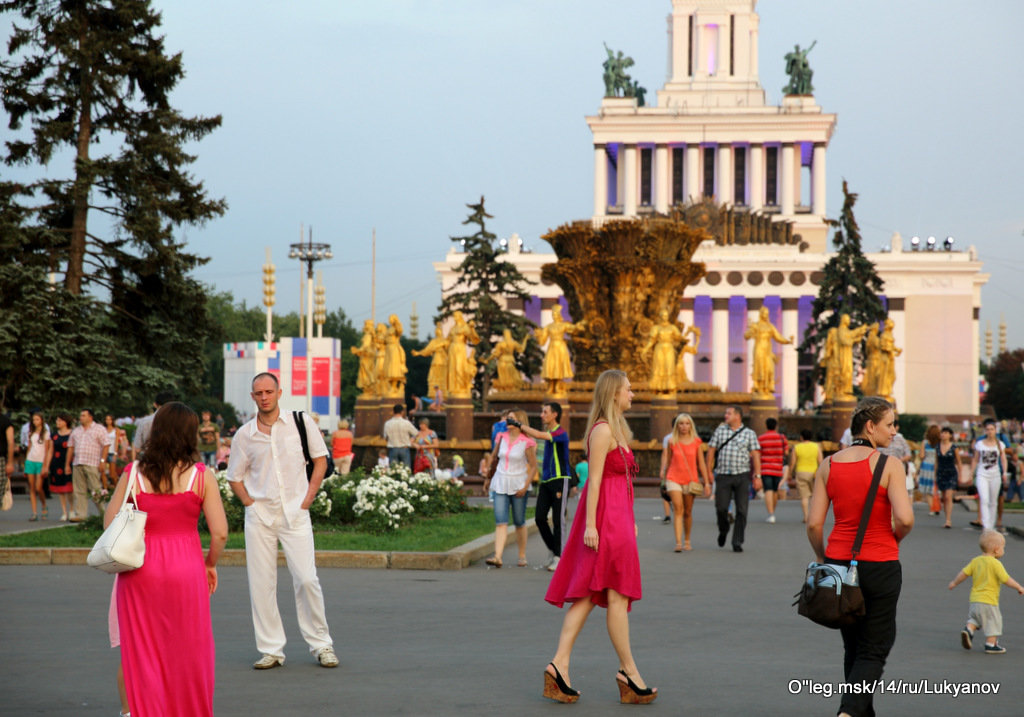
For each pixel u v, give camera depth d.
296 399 65.19
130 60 40.16
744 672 8.84
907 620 11.68
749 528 22.77
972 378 134.12
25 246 39.41
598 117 144.50
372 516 19.25
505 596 12.95
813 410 84.00
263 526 9.06
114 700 7.76
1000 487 21.38
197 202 40.94
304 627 9.11
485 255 79.00
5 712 7.42
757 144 143.75
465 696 7.95
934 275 134.50
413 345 122.25
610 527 7.95
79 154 39.94
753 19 150.88
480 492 33.81
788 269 129.12
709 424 39.72
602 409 8.28
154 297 41.31
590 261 39.97
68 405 37.53
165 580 6.55
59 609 11.75
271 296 66.69
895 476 7.01
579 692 8.08
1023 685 8.55
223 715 7.38
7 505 20.36
